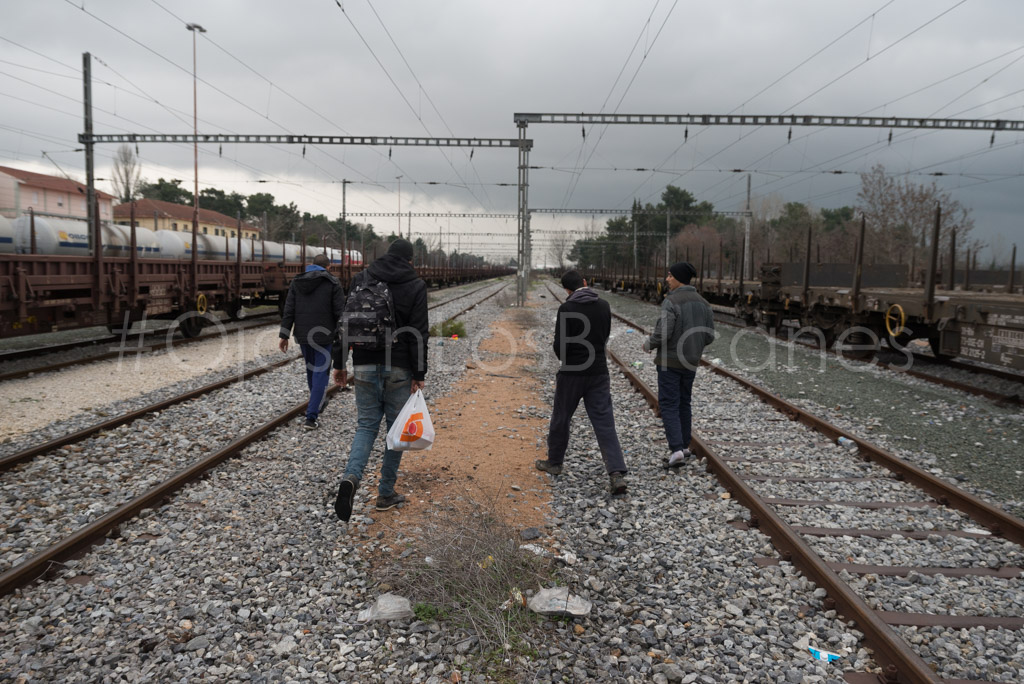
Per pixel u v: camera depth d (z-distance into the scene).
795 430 7.34
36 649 3.03
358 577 3.81
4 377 9.33
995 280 19.47
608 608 3.51
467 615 3.33
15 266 9.23
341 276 24.50
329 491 5.12
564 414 5.50
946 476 5.75
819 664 3.00
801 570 3.90
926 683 2.70
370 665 2.98
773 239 76.44
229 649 3.07
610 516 4.79
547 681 2.88
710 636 3.23
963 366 12.04
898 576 3.92
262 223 71.75
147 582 3.67
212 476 5.36
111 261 11.54
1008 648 3.18
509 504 4.95
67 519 4.50
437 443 6.53
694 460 6.12
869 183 40.41
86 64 22.91
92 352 12.36
